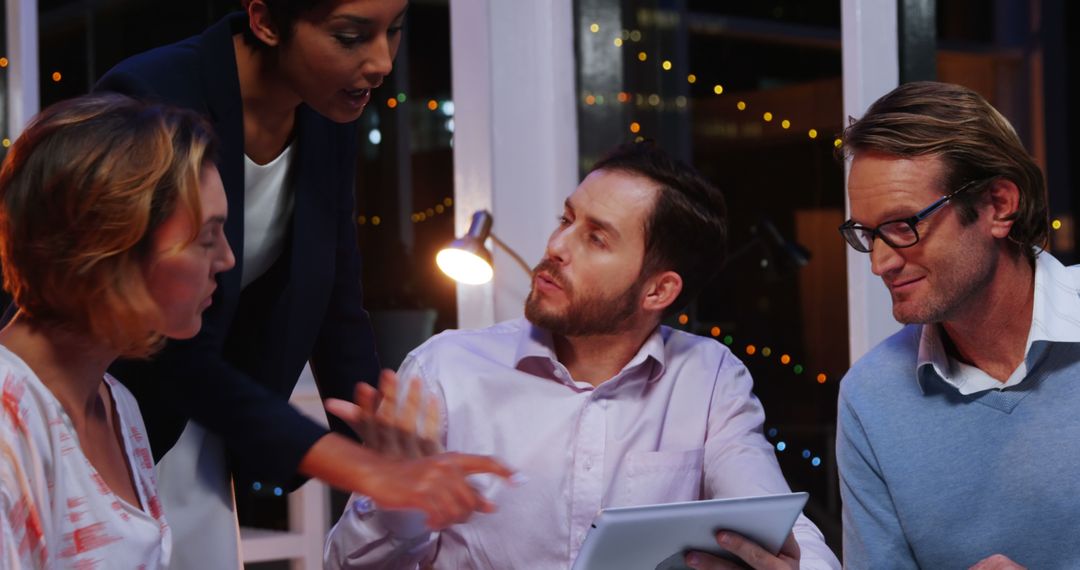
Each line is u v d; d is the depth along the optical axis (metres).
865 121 1.62
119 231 1.21
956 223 1.59
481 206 2.96
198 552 1.75
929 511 1.72
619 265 1.78
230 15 1.75
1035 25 3.98
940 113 1.59
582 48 3.03
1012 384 1.68
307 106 1.84
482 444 1.84
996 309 1.66
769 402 3.23
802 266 3.09
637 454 1.84
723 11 3.20
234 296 1.69
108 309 1.24
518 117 2.98
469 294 2.97
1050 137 3.98
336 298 1.99
